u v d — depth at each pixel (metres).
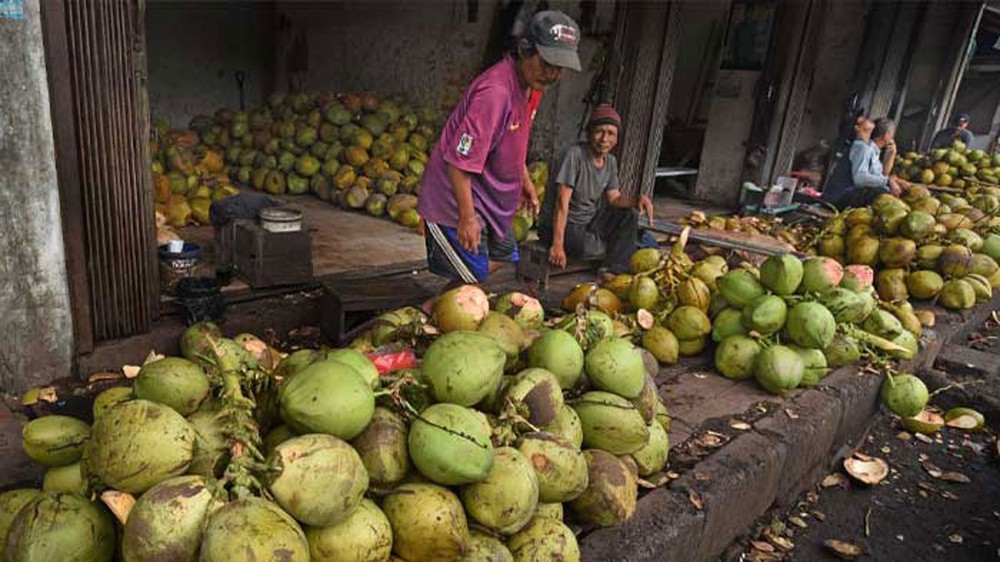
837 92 10.20
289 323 4.38
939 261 4.98
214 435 1.66
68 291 3.28
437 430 1.71
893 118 10.64
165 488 1.44
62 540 1.44
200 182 6.84
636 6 6.52
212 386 1.86
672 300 3.76
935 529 3.31
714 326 3.65
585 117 7.46
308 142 7.90
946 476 3.74
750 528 3.01
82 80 3.09
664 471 2.63
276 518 1.40
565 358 2.23
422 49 8.93
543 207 5.12
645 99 6.80
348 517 1.56
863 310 3.75
